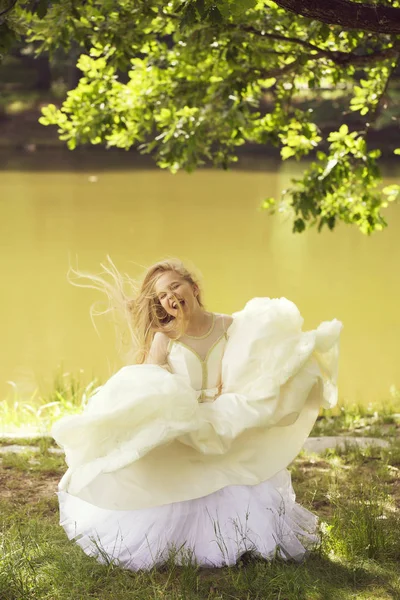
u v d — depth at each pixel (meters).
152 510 4.41
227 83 9.71
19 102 52.47
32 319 14.14
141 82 10.59
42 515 5.24
